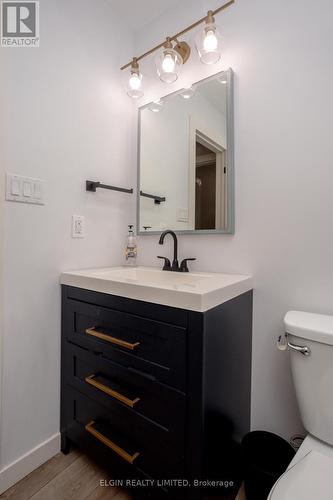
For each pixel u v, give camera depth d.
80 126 1.30
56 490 1.00
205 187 1.29
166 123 1.45
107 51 1.44
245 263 1.17
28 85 1.08
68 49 1.24
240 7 1.19
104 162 1.44
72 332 1.14
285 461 0.96
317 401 0.83
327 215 0.99
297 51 1.05
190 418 0.77
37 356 1.12
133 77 1.37
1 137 0.98
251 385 1.14
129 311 0.92
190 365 0.76
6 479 1.00
